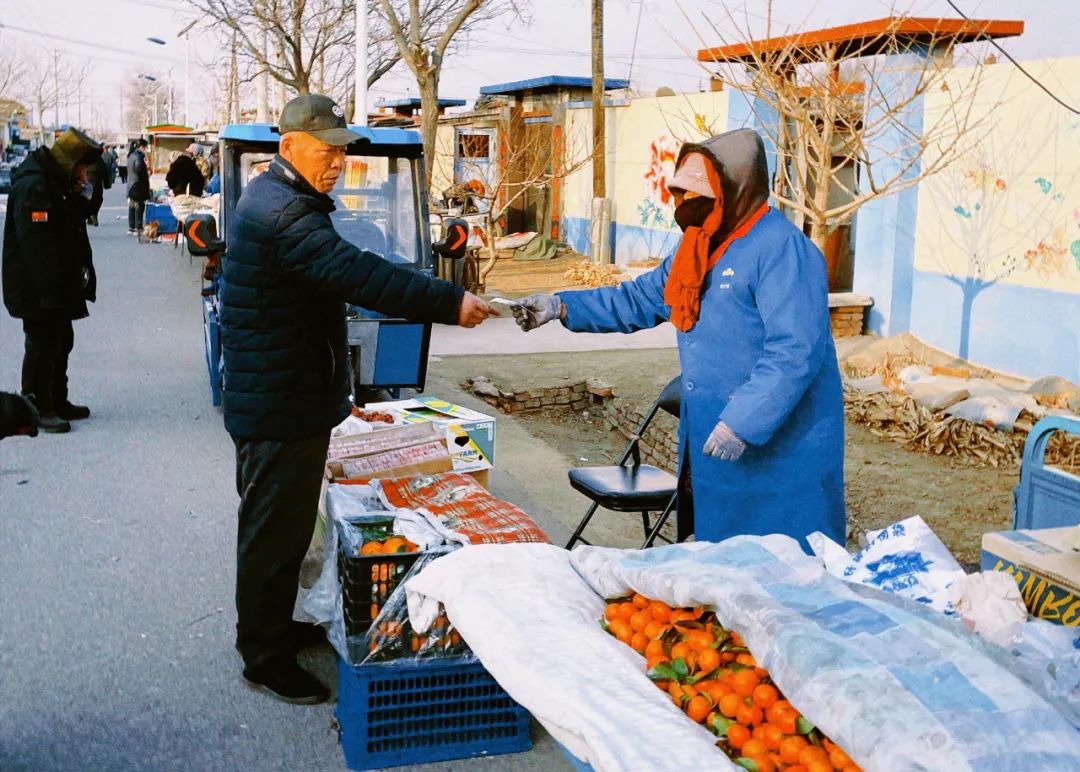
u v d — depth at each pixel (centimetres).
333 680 430
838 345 1216
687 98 1814
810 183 1456
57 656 448
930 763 204
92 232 2697
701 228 387
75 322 1329
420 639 364
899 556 319
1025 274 1080
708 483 399
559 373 1097
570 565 328
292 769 369
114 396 932
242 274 380
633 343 1292
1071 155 1019
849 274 1525
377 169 799
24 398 344
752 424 362
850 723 216
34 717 397
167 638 467
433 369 1104
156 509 640
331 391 396
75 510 636
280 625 414
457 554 325
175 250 2283
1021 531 350
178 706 409
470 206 2008
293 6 2234
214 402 895
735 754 236
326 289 374
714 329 388
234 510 642
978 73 1112
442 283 385
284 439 388
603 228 2017
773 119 1497
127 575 538
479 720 380
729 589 268
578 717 237
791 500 389
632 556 310
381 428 518
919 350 1164
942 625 249
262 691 418
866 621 248
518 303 431
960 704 215
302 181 381
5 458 740
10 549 570
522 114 2394
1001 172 1099
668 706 245
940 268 1196
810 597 265
